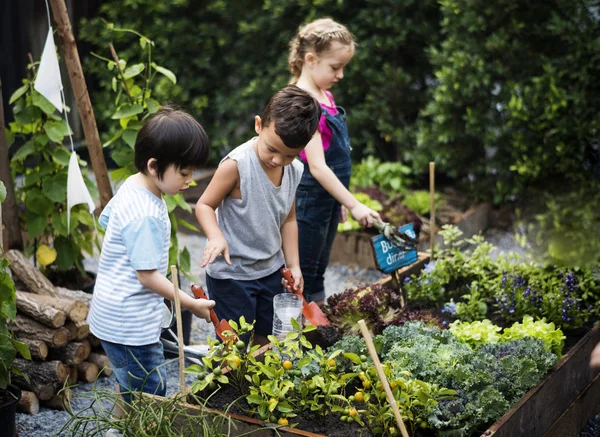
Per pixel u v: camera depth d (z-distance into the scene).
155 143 2.83
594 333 3.74
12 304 3.27
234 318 3.54
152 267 2.85
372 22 7.01
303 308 3.62
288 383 2.74
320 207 4.15
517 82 6.61
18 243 4.36
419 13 7.05
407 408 2.77
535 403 3.05
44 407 3.83
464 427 2.80
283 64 7.31
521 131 6.58
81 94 4.16
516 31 6.53
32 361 3.79
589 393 3.75
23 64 7.86
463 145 6.88
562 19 6.49
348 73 7.11
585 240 5.96
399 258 3.98
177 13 7.68
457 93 6.66
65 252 4.50
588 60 6.34
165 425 2.65
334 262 6.20
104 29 7.57
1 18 7.67
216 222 3.37
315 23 4.09
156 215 2.90
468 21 6.55
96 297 3.01
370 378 2.88
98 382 4.08
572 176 6.46
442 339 3.42
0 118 4.18
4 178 4.25
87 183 4.46
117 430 2.75
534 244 6.32
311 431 2.82
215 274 3.54
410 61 7.45
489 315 4.14
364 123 7.23
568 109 6.39
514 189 6.62
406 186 7.16
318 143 3.95
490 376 2.99
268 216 3.44
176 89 7.35
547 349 3.40
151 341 2.99
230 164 3.33
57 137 4.31
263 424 2.74
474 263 4.42
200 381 2.77
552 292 4.08
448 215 6.59
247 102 7.54
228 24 7.74
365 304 3.59
